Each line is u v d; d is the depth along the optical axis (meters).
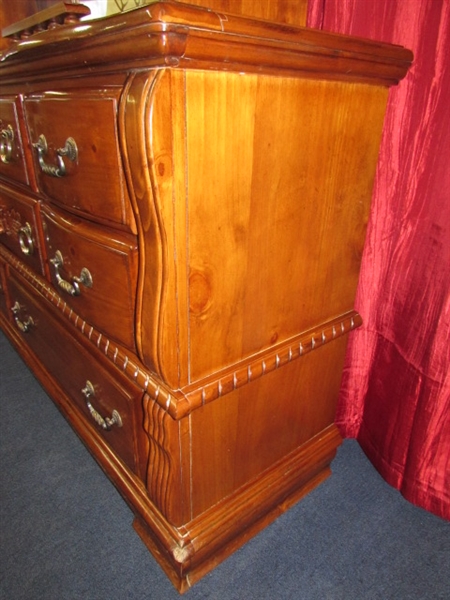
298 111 0.54
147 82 0.41
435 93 0.69
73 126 0.54
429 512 0.89
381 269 0.87
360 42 0.53
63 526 0.86
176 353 0.55
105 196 0.53
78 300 0.70
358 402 1.03
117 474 0.82
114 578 0.76
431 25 0.66
